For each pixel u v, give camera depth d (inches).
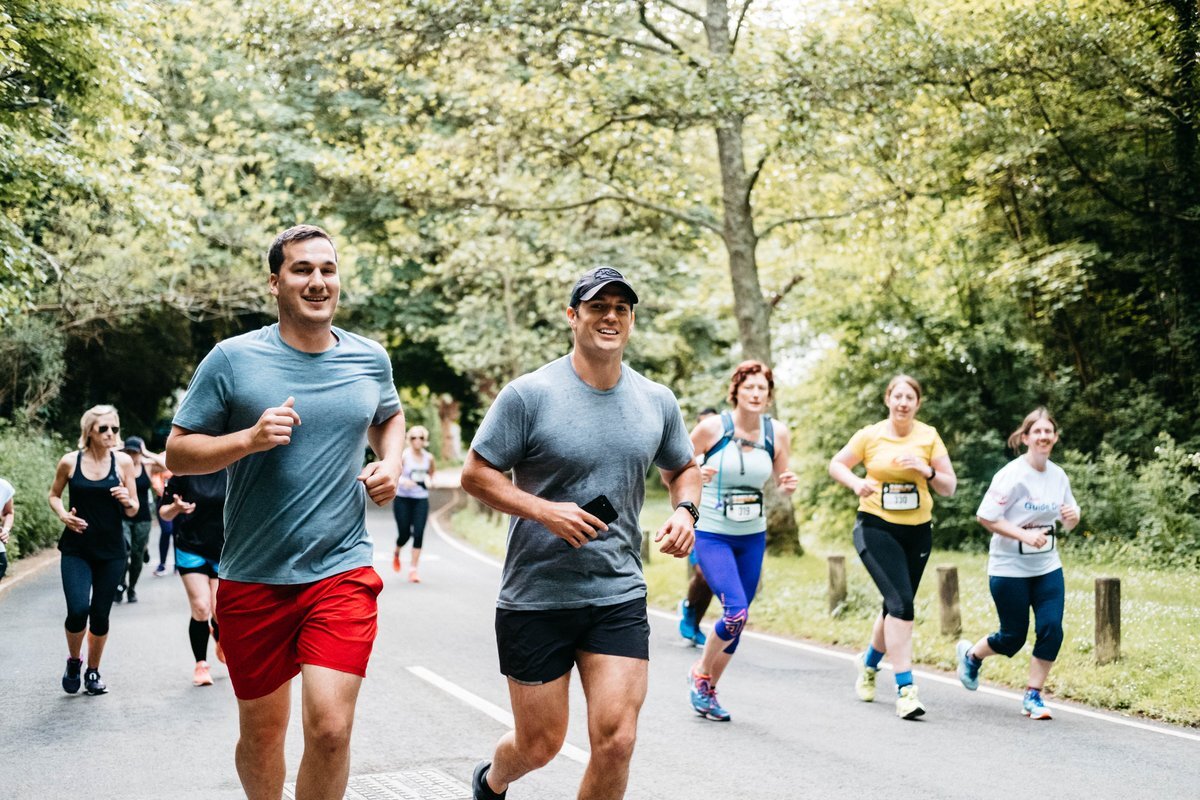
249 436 135.3
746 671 327.0
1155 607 371.6
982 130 565.0
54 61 518.3
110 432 286.4
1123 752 233.0
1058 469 268.1
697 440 258.5
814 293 763.4
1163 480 528.1
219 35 688.4
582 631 149.3
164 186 621.0
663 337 925.8
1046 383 645.9
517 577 150.5
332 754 137.4
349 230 964.0
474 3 547.5
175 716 262.2
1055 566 267.1
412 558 546.9
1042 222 641.6
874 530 276.8
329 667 139.3
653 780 211.3
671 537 154.9
